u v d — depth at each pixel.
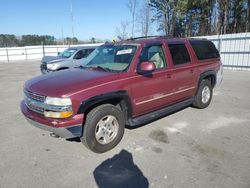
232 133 4.70
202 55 6.13
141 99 4.46
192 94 5.90
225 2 30.95
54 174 3.37
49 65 11.27
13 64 27.06
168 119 5.55
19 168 3.54
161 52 5.00
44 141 4.46
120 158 3.79
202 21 34.84
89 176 3.31
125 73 4.19
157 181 3.17
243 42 15.05
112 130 4.09
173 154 3.88
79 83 3.74
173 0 35.28
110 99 4.02
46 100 3.60
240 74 13.48
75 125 3.57
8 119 5.81
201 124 5.21
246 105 6.74
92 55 5.37
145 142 4.33
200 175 3.28
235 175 3.26
